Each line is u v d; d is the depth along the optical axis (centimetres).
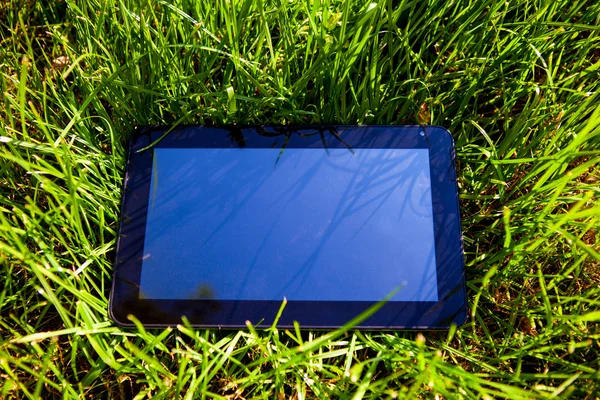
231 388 29
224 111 33
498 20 34
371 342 29
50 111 34
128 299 28
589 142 32
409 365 27
